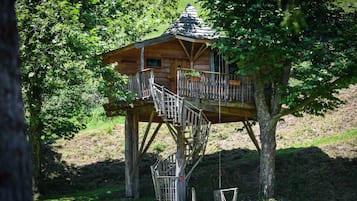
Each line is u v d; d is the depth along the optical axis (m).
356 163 21.23
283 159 23.25
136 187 22.27
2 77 3.18
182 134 19.38
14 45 3.30
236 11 18.22
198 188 21.83
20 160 3.18
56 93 23.69
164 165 21.45
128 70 23.25
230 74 20.48
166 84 22.66
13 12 3.34
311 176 20.97
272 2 18.02
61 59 18.89
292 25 8.95
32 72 18.28
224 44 18.06
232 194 20.59
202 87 20.06
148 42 20.80
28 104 21.31
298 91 17.56
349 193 19.14
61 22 19.03
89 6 23.38
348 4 19.05
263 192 19.16
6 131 3.14
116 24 24.11
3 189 3.08
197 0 19.30
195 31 21.80
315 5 18.56
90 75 19.66
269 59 17.77
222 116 22.83
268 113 19.55
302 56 17.86
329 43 17.98
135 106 21.66
